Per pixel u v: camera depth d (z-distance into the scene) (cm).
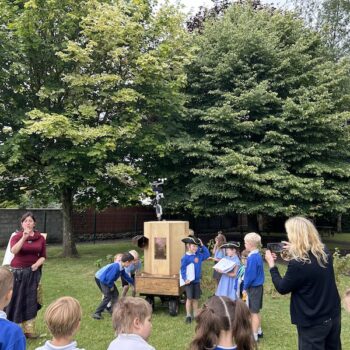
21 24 1188
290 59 1547
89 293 865
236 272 632
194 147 1342
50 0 1189
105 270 691
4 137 1300
